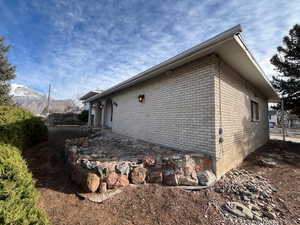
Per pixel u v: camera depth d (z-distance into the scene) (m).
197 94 4.04
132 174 3.12
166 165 3.31
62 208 2.38
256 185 3.30
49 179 3.44
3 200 1.25
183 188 3.04
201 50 3.51
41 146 5.94
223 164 3.85
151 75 5.43
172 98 4.86
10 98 14.00
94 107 13.59
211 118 3.66
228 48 3.41
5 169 1.39
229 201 2.71
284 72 10.16
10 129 4.48
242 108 5.40
